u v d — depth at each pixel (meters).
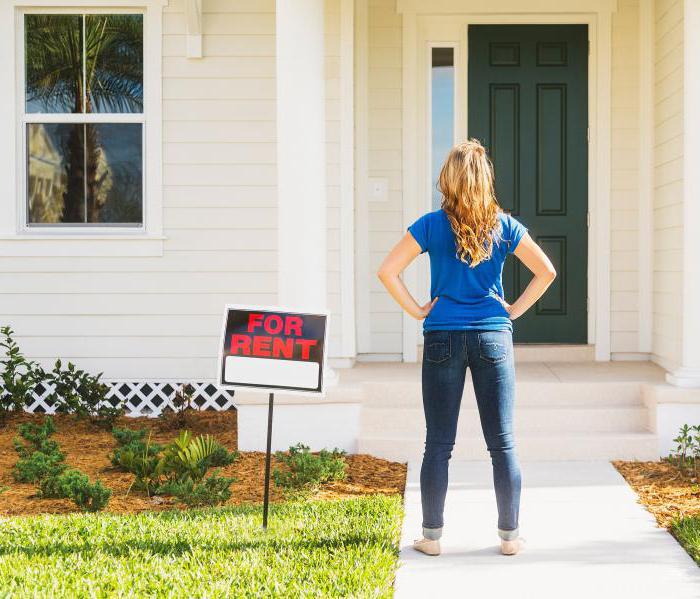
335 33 7.71
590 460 6.26
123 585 3.71
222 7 8.00
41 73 8.03
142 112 8.05
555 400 6.74
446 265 4.15
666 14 7.53
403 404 6.79
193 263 8.05
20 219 8.05
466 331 4.10
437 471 4.24
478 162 4.09
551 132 8.18
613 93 8.09
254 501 5.33
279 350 4.30
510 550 4.31
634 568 4.14
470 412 6.44
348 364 7.75
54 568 3.94
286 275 6.51
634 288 8.15
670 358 7.33
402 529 4.75
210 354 8.06
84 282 8.02
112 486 5.68
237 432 6.98
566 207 8.20
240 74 8.00
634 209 8.13
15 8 7.94
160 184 8.01
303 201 6.51
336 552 4.11
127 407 7.98
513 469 4.23
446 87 8.25
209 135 8.03
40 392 8.00
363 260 8.18
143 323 8.05
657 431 6.30
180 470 5.57
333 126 7.73
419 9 8.11
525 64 8.16
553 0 8.08
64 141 8.06
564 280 8.23
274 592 3.63
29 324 8.03
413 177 8.16
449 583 3.95
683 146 6.91
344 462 6.10
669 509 5.07
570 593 3.83
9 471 6.08
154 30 7.97
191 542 4.30
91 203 8.09
